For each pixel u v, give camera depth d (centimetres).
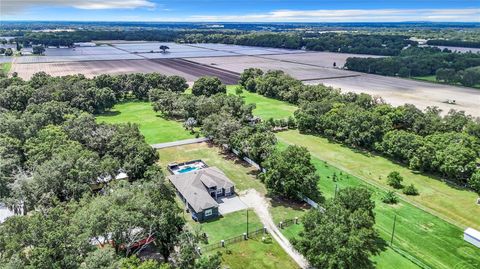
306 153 5000
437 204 4831
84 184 4006
